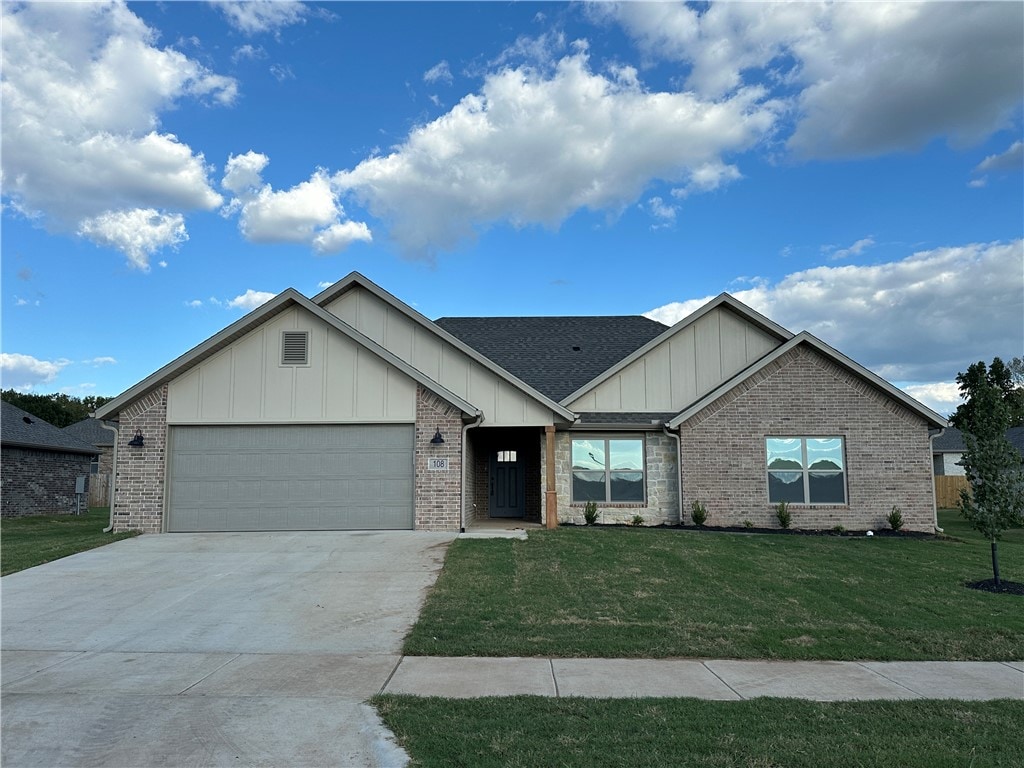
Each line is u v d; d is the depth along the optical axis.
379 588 10.58
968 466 11.98
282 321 15.97
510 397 17.44
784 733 5.49
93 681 6.79
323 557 12.70
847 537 16.22
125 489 15.49
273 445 15.78
